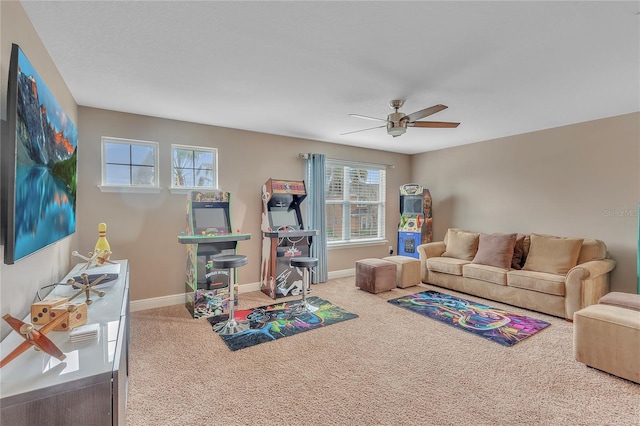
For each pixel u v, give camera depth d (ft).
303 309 12.03
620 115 12.03
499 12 5.63
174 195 12.59
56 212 6.38
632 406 6.31
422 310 12.05
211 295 11.48
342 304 12.79
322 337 9.56
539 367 7.83
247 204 14.48
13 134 4.10
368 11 5.61
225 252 11.96
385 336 9.66
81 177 10.75
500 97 10.09
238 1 5.32
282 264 13.83
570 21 5.90
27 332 3.33
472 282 13.93
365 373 7.52
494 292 13.14
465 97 10.09
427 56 7.34
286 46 6.89
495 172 16.22
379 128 14.12
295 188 14.20
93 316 4.78
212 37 6.50
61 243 7.82
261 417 5.93
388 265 14.71
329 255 17.40
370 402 6.40
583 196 13.07
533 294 11.93
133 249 11.76
